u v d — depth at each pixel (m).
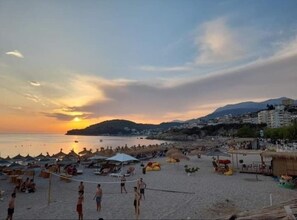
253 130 119.06
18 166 33.56
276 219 11.46
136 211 14.79
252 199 18.38
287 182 22.62
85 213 15.51
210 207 16.48
